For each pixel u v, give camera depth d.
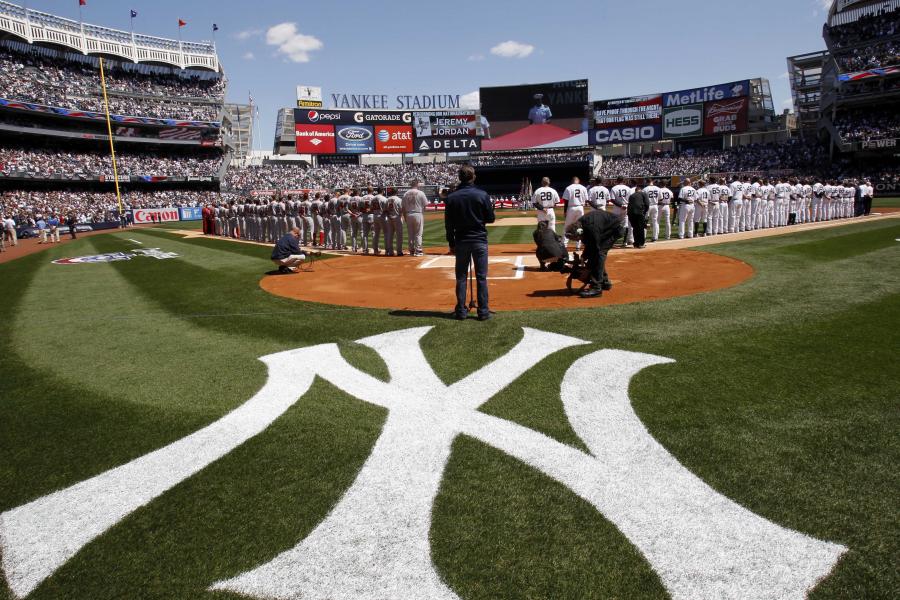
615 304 7.79
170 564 2.63
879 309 6.91
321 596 2.38
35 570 2.63
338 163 67.44
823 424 3.79
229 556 2.67
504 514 2.92
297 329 7.09
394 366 5.42
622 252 13.87
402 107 58.66
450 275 11.35
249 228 23.69
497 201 50.59
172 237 27.59
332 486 3.26
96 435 4.09
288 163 82.50
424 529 2.82
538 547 2.65
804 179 42.44
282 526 2.90
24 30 51.16
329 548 2.70
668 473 3.25
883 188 42.09
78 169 49.88
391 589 2.40
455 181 60.38
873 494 2.97
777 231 18.17
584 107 56.00
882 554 2.52
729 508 2.89
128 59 60.38
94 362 5.96
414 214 14.79
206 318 7.97
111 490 3.31
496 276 10.80
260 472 3.46
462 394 4.62
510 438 3.78
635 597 2.31
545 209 12.67
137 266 15.38
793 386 4.48
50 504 3.19
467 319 7.17
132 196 52.88
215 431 4.09
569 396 4.46
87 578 2.56
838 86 46.62
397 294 9.37
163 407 4.59
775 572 2.43
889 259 11.06
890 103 46.00
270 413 4.38
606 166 58.88
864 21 48.03
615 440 3.69
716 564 2.49
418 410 4.33
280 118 80.56
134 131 55.59
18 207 42.72
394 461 3.53
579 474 3.29
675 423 3.89
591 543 2.66
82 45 56.31
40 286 12.21
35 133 47.47
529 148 58.19
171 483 3.37
